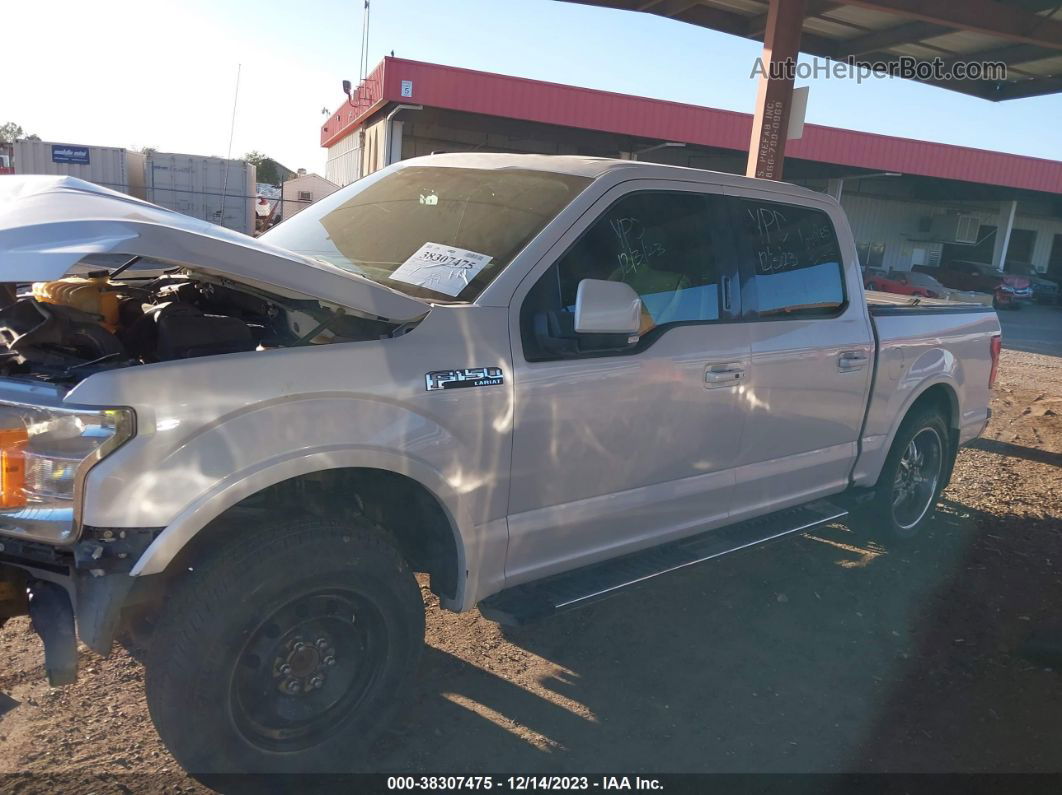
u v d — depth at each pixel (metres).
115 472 2.23
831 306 4.45
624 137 29.58
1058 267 43.25
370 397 2.64
